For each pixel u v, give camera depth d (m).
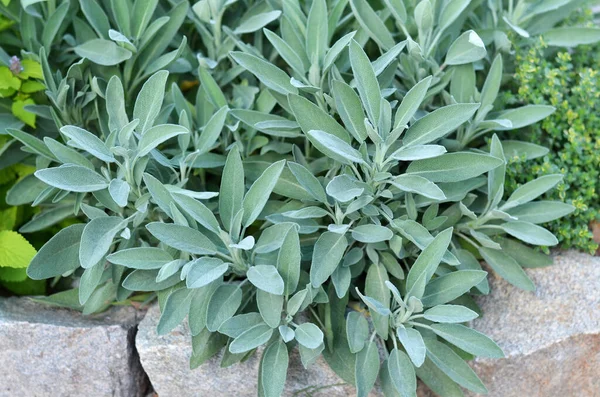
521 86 0.86
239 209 0.73
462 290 0.72
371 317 0.75
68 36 0.85
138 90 0.87
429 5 0.77
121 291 0.78
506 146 0.84
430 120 0.73
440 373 0.75
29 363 0.79
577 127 0.85
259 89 0.87
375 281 0.76
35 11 0.84
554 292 0.80
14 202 0.83
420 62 0.80
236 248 0.72
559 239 0.82
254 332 0.71
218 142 0.85
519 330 0.78
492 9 0.88
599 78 0.87
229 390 0.77
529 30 0.91
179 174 0.81
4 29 0.87
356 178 0.76
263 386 0.70
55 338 0.78
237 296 0.73
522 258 0.81
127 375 0.79
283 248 0.70
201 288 0.73
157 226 0.70
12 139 0.82
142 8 0.81
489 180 0.76
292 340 0.75
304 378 0.76
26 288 0.85
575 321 0.77
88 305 0.79
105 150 0.73
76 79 0.82
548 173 0.82
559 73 0.86
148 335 0.77
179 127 0.71
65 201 0.83
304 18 0.82
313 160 0.84
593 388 0.79
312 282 0.71
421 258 0.71
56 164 0.85
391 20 0.87
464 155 0.72
